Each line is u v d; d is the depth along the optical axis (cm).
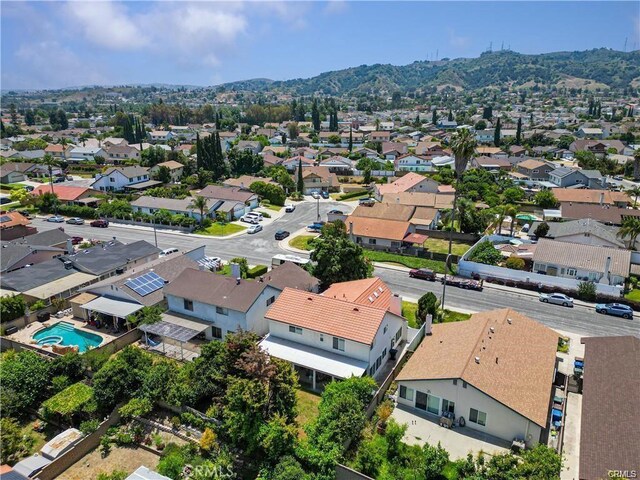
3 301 4831
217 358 3584
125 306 4816
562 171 12481
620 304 5469
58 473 3047
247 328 4428
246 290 4588
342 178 14488
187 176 13488
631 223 6800
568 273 6262
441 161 15138
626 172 14388
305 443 3105
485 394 3256
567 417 3528
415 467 2973
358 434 3219
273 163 15300
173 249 7194
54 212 10050
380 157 17350
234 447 3206
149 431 3400
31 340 4622
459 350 3716
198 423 3366
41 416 3603
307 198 12188
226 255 7425
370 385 3441
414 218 8869
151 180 13125
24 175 13538
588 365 3697
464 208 8669
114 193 11631
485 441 3272
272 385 3219
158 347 4491
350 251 5544
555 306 5634
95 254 6278
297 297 4344
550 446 3161
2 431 3275
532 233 8075
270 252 7594
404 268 7006
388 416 3466
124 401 3575
